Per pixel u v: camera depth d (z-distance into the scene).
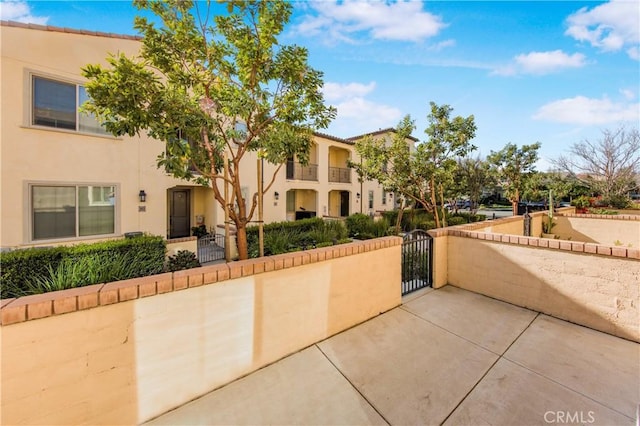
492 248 4.40
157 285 2.08
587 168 16.88
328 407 2.18
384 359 2.81
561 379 2.47
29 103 6.36
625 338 3.15
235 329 2.50
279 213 13.21
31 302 1.66
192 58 3.12
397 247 4.10
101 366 1.88
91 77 2.40
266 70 3.00
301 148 3.45
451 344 3.08
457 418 2.06
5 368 1.58
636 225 8.17
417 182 9.80
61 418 1.75
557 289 3.70
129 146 7.89
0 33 6.02
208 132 3.24
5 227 6.16
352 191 17.73
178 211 11.77
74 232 7.07
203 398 2.29
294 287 2.89
